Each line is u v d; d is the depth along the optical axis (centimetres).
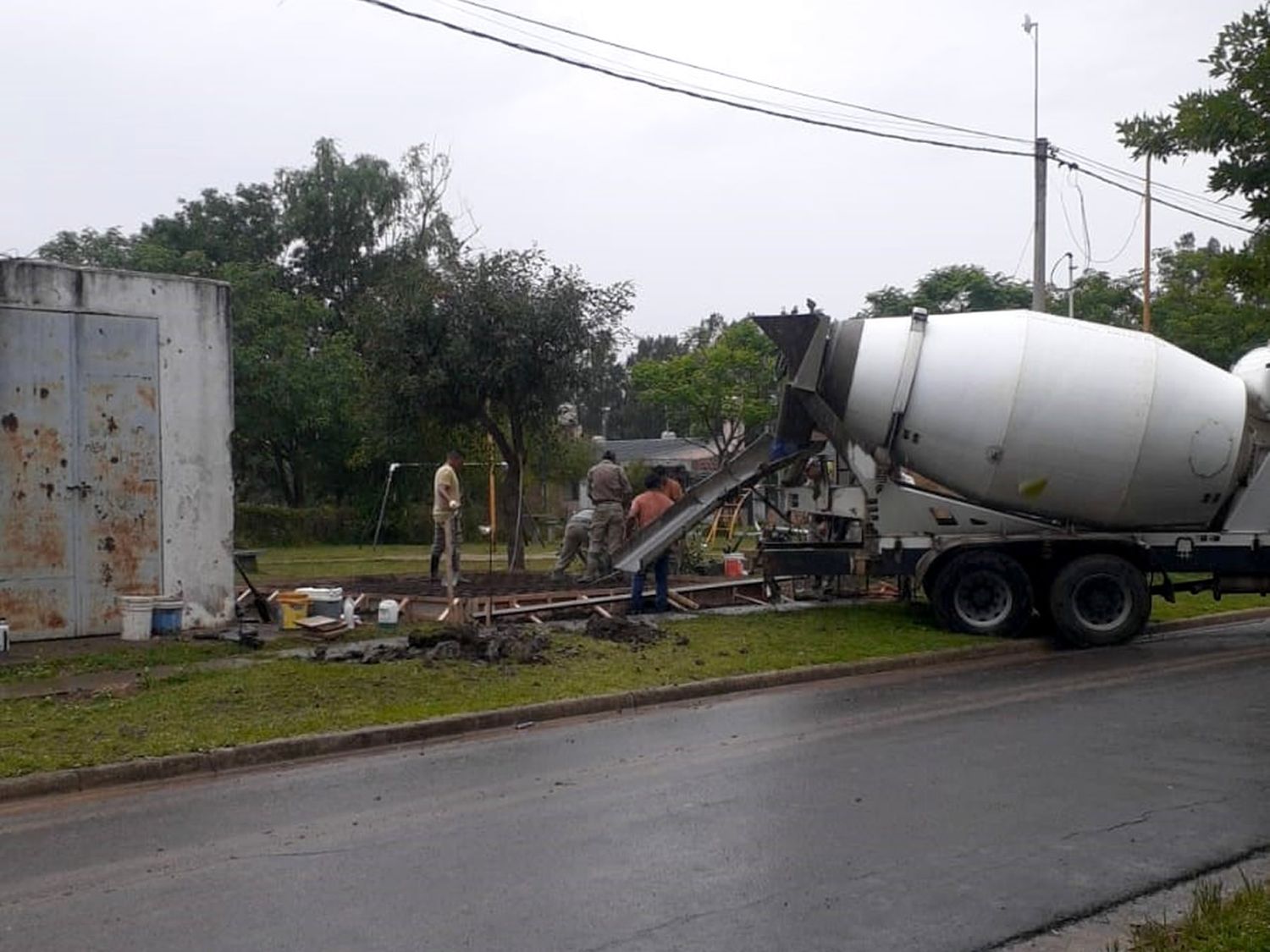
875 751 968
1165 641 1631
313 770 942
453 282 2184
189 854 722
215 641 1402
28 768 891
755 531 2892
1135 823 760
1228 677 1311
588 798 838
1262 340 2889
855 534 1719
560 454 2720
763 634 1527
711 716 1134
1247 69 618
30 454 1398
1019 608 1554
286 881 666
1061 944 571
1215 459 1567
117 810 828
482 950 562
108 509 1455
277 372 4000
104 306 1454
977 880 656
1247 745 977
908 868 676
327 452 4209
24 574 1393
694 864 688
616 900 629
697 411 4288
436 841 739
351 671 1241
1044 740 997
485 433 2495
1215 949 521
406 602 1644
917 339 1586
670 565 2069
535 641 1371
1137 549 1589
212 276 4272
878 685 1295
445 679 1216
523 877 668
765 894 636
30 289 1398
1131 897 632
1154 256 4106
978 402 1548
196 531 1527
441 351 2164
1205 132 620
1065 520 1611
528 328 2155
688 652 1396
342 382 4072
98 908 627
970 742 994
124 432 1469
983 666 1421
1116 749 963
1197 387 1572
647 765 935
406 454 3775
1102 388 1541
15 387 1389
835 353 1631
